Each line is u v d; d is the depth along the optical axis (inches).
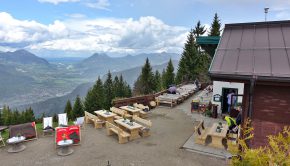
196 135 431.5
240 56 266.5
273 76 221.8
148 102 743.1
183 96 821.9
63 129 430.6
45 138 463.8
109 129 474.0
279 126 236.7
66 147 394.6
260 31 306.7
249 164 152.9
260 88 242.5
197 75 1430.9
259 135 245.9
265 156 151.6
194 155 381.4
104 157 376.2
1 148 412.8
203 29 1453.0
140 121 514.0
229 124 431.8
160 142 439.5
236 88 609.3
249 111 238.7
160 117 619.8
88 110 1867.6
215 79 257.1
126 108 621.0
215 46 461.4
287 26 300.2
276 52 257.8
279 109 235.8
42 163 355.6
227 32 326.6
